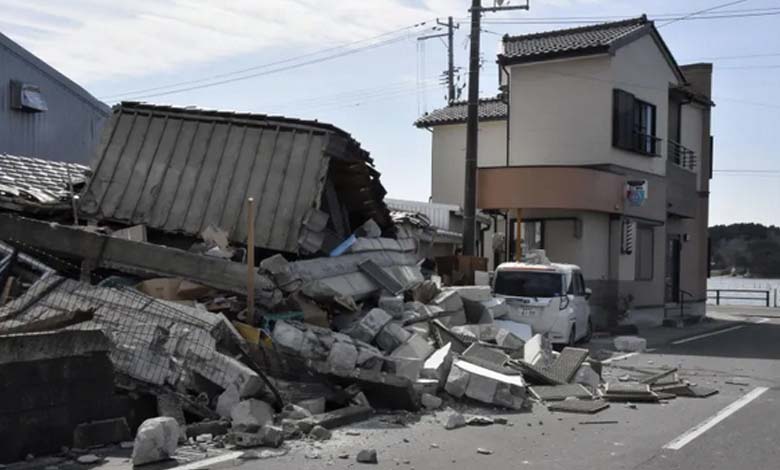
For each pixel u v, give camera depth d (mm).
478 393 10555
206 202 13648
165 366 8516
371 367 10359
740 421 9758
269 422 8328
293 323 10938
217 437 7898
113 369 7762
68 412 7266
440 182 30625
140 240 12242
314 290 11805
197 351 8797
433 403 10133
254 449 7598
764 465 7508
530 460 7594
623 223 24062
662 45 26625
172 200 13789
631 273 24812
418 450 7918
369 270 14047
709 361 16250
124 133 14484
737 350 18391
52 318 8359
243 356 9359
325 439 8188
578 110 24078
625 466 7398
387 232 17844
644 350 18094
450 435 8695
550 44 25234
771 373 14484
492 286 18250
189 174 13914
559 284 17266
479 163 29469
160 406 8148
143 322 9242
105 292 9734
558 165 22547
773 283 48625
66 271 11734
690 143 32031
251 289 10750
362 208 16875
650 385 12375
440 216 25781
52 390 7137
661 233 27609
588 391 11484
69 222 14008
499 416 9930
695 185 31641
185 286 11062
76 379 7352
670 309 30156
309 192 13328
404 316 13188
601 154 23703
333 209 15602
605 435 8859
